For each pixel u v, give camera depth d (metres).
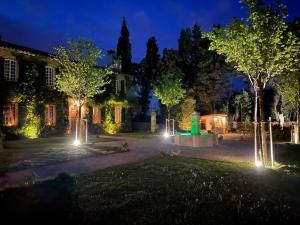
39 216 5.04
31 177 8.88
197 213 5.91
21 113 22.75
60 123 25.83
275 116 33.78
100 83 19.55
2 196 6.04
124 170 10.03
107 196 7.00
